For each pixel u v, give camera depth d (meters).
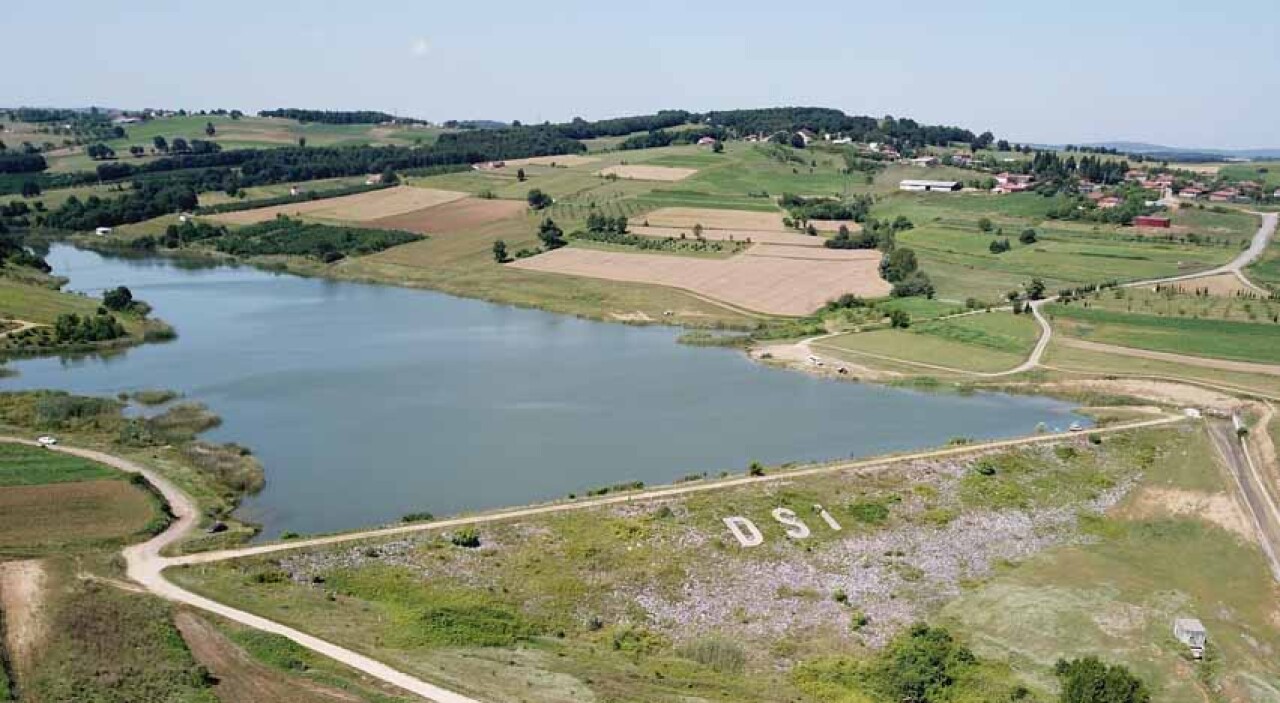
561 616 79.56
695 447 125.06
